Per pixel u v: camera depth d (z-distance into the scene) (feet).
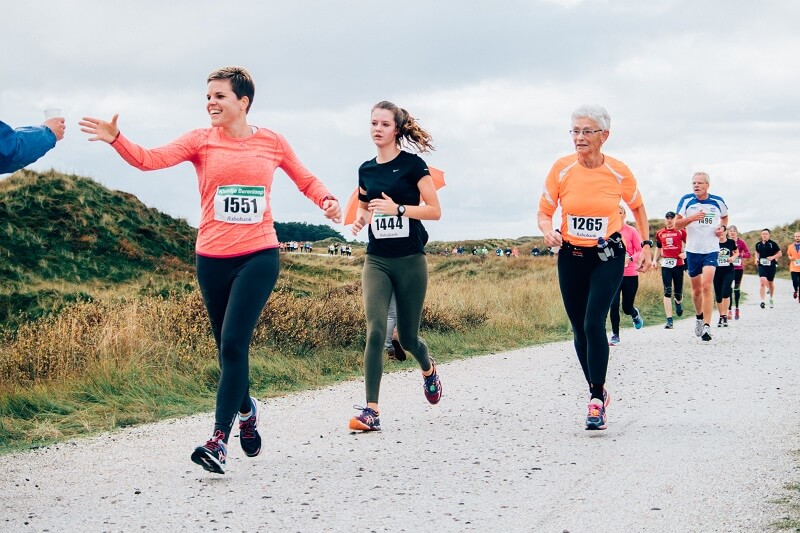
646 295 67.92
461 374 30.17
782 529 11.53
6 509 13.48
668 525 12.00
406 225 20.04
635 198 19.94
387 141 20.17
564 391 25.39
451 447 17.90
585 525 12.17
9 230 90.07
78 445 19.10
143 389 26.16
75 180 108.27
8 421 21.90
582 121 18.97
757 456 15.96
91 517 12.96
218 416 15.38
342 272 125.08
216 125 16.08
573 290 19.85
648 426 19.47
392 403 24.22
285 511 13.21
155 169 15.52
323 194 17.01
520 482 14.78
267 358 32.09
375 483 14.94
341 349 35.99
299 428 20.65
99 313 33.99
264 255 16.12
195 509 13.38
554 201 19.94
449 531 12.09
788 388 23.76
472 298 53.93
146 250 99.04
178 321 33.40
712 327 45.70
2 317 71.05
